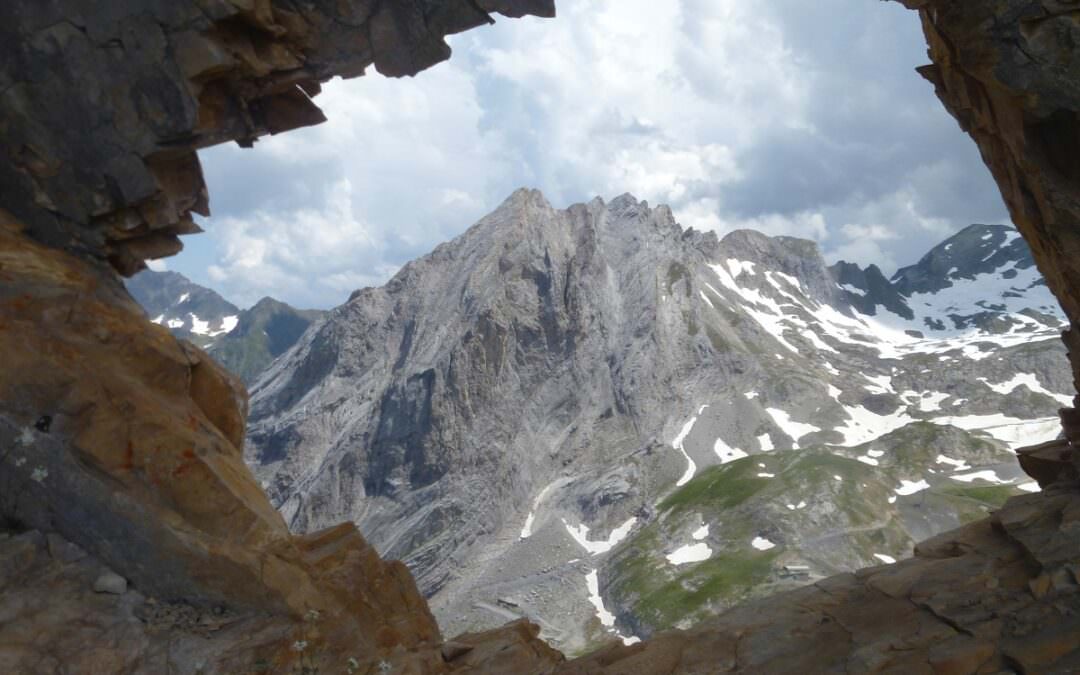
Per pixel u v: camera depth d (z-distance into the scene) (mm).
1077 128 14719
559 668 14836
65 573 14805
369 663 15305
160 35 15570
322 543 17641
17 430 14758
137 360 16078
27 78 15750
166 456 15102
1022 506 16156
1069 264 16219
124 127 16094
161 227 17406
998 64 14117
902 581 15109
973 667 11758
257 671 14320
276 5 16312
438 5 16625
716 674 13547
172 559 14859
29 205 16609
